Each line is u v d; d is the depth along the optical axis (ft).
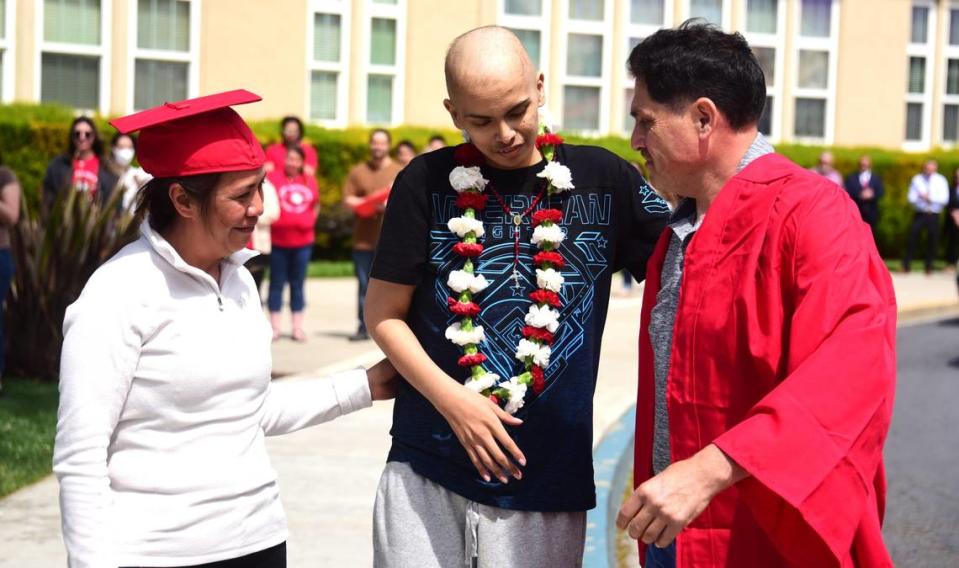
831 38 70.54
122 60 55.36
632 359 33.91
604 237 9.93
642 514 7.83
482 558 9.70
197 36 56.59
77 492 8.43
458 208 9.82
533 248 9.77
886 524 19.24
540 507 9.66
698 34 8.70
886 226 68.44
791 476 7.65
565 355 9.74
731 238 8.46
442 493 9.86
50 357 28.84
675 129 8.68
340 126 60.54
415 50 61.41
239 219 8.98
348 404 10.37
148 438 8.84
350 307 44.73
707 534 8.49
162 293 8.82
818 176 8.50
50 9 54.29
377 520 10.11
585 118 65.62
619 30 65.57
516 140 9.36
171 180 8.90
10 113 51.75
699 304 8.52
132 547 8.72
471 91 9.15
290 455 21.86
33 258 28.63
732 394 8.40
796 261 8.14
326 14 59.62
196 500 8.87
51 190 32.53
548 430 9.69
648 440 9.46
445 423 9.78
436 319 9.87
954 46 74.79
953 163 68.59
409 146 38.68
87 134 32.40
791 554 8.04
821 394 7.72
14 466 20.34
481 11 62.49
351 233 59.00
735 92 8.59
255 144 9.07
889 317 8.09
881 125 71.72
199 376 8.86
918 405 29.40
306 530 17.35
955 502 20.56
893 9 71.26
